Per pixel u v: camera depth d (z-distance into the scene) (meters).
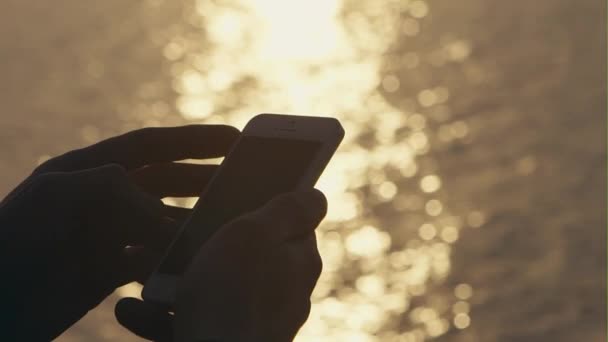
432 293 9.57
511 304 9.41
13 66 20.72
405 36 24.14
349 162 13.84
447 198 12.27
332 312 9.11
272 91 19.11
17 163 14.20
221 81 19.89
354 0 29.05
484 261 10.34
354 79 19.89
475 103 17.41
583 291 9.61
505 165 13.69
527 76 19.34
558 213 11.69
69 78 19.69
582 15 24.36
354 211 11.80
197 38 24.50
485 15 25.41
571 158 13.85
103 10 27.00
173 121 17.00
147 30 25.17
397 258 10.37
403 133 15.54
